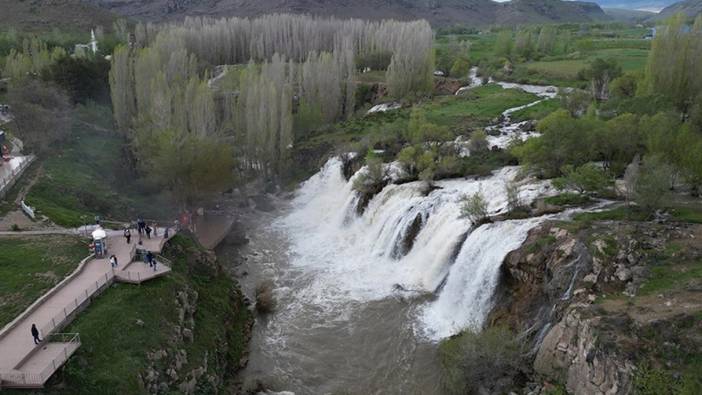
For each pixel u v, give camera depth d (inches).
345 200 3041.3
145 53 3912.4
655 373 1236.5
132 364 1439.5
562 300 1594.5
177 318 1699.1
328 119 4596.5
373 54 6427.2
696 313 1322.6
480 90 4995.1
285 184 3612.2
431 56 5236.2
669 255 1574.8
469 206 2121.1
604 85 3826.3
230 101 4023.1
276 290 2253.9
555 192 2199.8
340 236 2815.0
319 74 4503.0
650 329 1322.6
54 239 2055.9
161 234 2164.1
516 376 1546.5
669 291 1445.6
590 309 1457.9
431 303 2070.6
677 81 2674.7
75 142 3538.4
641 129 2178.9
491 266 1878.7
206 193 2970.0
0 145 2957.7
